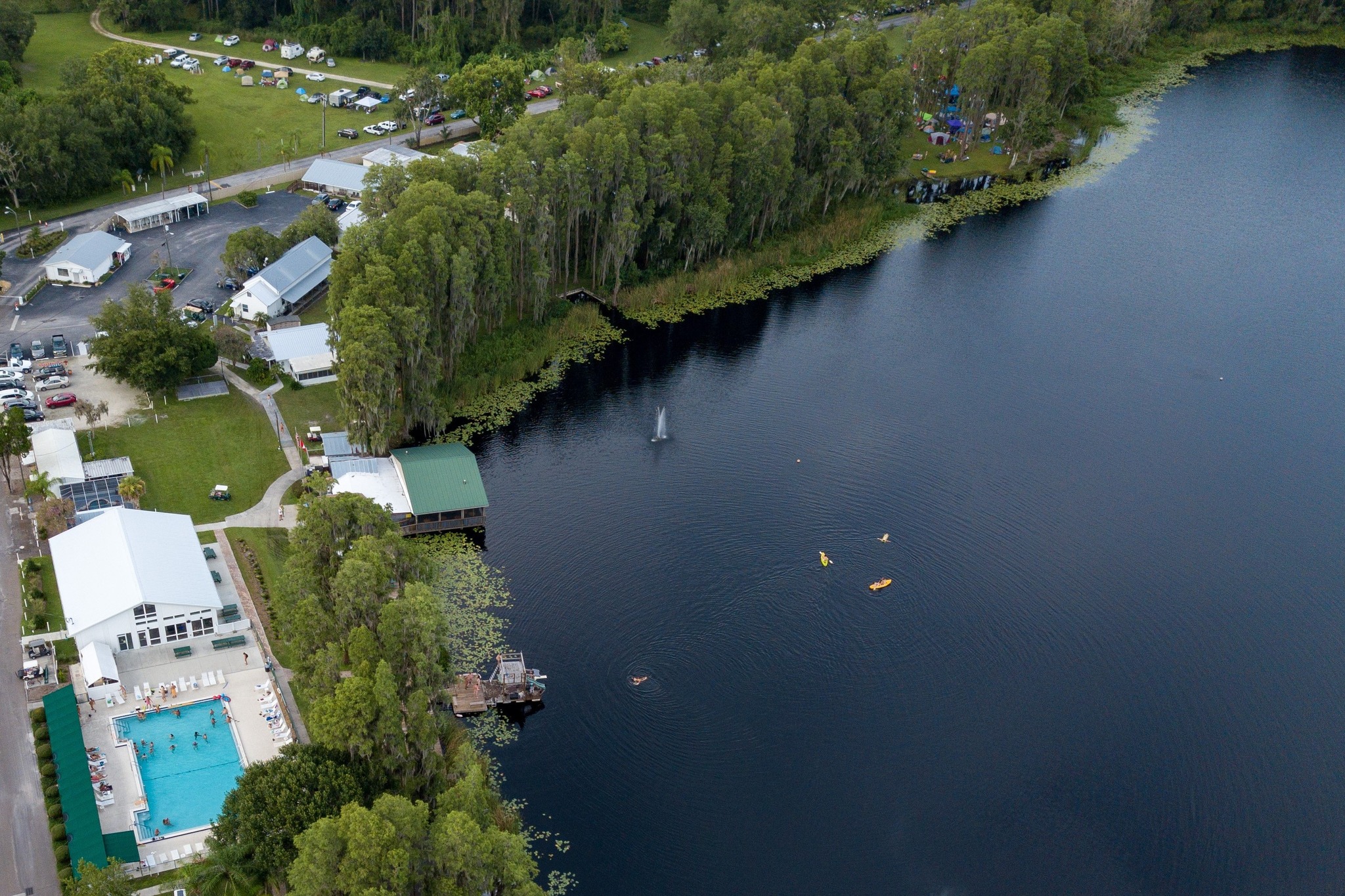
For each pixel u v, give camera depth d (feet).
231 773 385.91
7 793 371.35
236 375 606.14
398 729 357.20
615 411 618.03
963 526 536.83
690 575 498.28
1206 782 419.13
